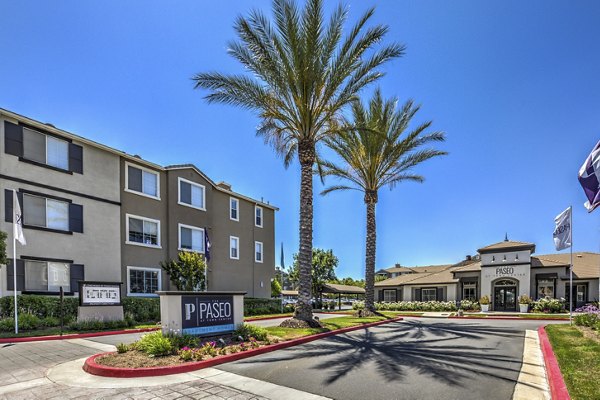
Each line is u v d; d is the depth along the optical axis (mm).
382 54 14922
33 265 15492
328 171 23188
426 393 6133
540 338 11961
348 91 15312
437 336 12766
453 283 35469
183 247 22438
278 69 14320
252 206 29406
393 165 22672
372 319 18922
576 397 5445
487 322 18891
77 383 6652
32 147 15898
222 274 25547
